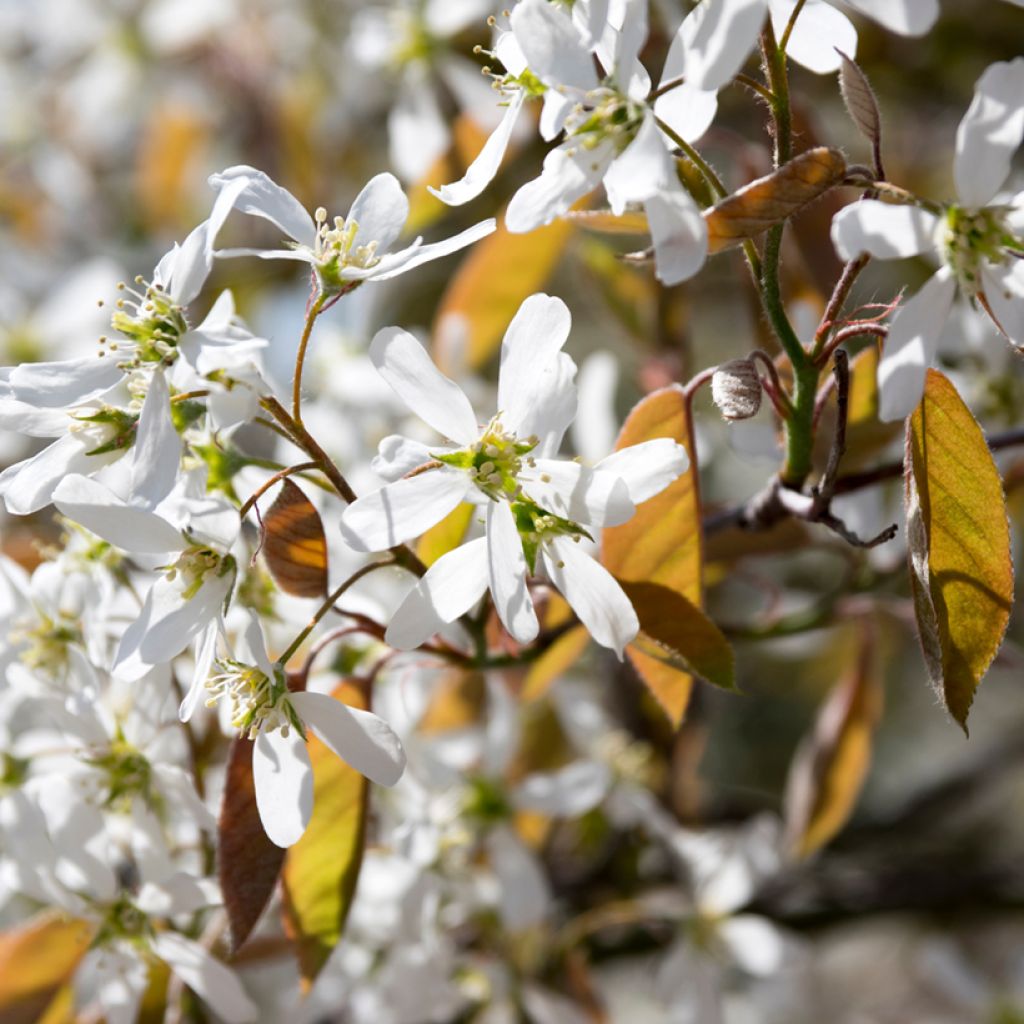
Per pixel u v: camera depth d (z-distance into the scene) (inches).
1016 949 28.5
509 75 16.2
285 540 16.3
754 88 15.9
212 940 18.0
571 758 21.0
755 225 15.5
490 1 22.2
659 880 22.1
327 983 19.7
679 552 17.0
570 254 26.0
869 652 20.4
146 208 32.3
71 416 16.3
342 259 16.1
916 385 15.3
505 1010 20.1
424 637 15.8
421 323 26.3
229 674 16.2
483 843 19.9
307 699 16.1
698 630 16.7
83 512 16.0
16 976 18.0
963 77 28.7
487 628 17.6
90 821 17.5
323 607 16.3
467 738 20.0
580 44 15.7
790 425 16.7
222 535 16.2
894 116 28.9
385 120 29.8
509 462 16.0
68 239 32.0
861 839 27.7
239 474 17.0
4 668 17.7
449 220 25.4
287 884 17.1
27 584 17.8
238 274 27.8
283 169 30.2
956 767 31.2
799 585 26.5
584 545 18.6
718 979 21.4
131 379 16.4
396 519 15.8
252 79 30.8
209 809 17.4
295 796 16.1
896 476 18.2
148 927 17.8
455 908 19.8
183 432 16.2
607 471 16.0
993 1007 27.6
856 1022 30.8
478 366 22.3
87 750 17.5
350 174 30.2
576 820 21.5
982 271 15.4
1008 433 18.5
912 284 20.4
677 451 16.0
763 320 19.3
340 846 17.1
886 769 35.2
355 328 22.7
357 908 19.5
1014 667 19.7
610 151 15.6
